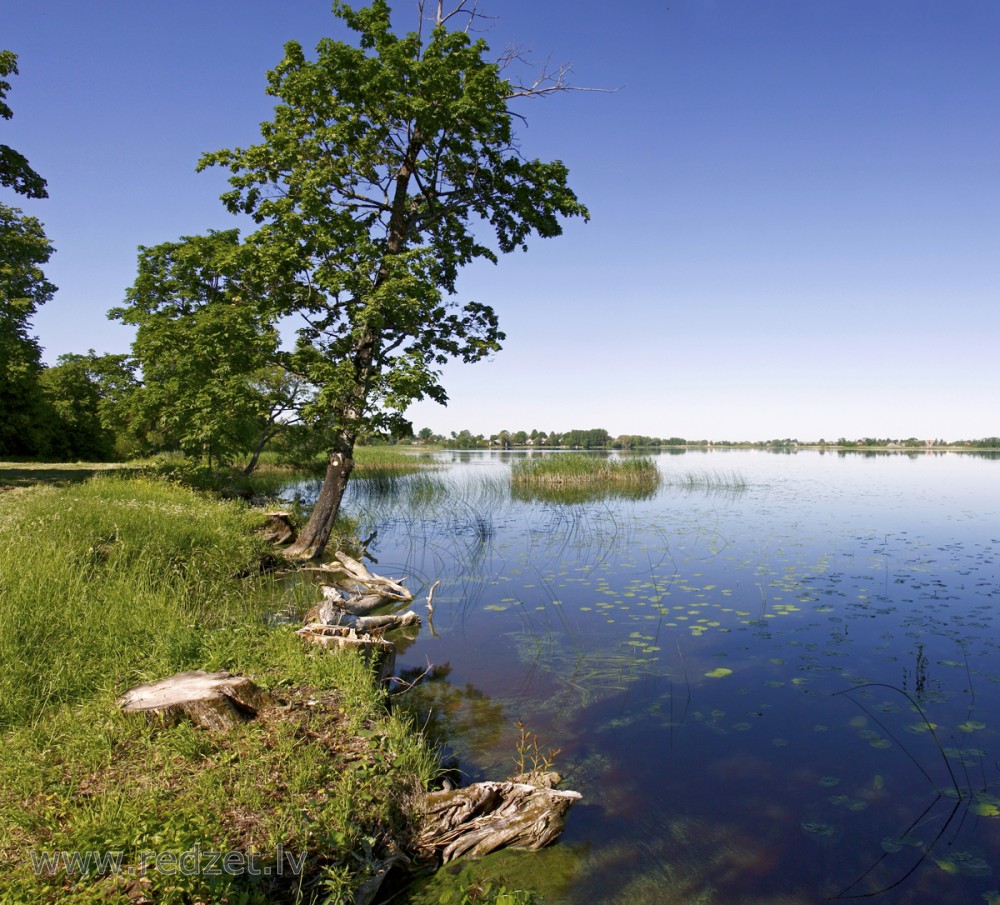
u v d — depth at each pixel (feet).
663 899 12.01
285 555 39.42
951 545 48.49
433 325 42.83
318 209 37.86
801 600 32.89
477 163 43.01
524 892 11.85
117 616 20.86
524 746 17.79
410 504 75.66
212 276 64.03
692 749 17.58
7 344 71.41
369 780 13.67
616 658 24.70
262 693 16.48
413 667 24.00
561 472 96.78
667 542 50.57
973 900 11.89
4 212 80.74
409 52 39.34
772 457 237.25
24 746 13.84
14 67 53.72
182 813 11.43
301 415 40.24
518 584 37.17
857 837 13.80
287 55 39.22
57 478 60.95
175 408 59.41
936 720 19.07
